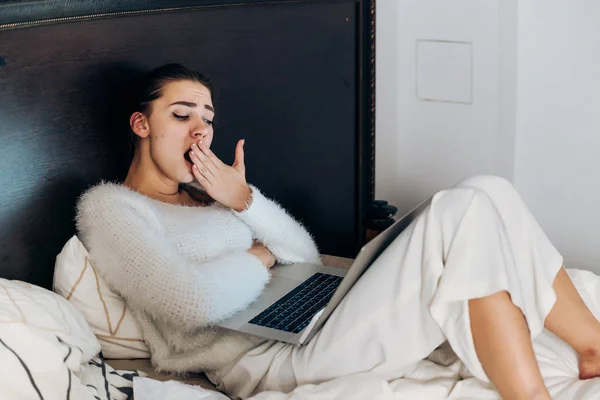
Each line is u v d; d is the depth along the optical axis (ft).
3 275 5.59
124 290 5.57
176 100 6.22
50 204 5.85
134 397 4.92
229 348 5.58
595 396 4.65
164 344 5.67
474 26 9.65
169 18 6.68
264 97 7.89
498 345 4.66
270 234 6.51
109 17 6.08
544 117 9.57
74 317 5.17
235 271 5.76
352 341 5.13
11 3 5.35
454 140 10.21
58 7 5.66
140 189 6.33
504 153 9.90
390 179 10.75
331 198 9.12
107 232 5.57
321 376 5.24
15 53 5.46
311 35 8.36
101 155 6.21
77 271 5.55
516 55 9.50
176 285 5.44
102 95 6.15
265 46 7.79
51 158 5.82
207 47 7.12
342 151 9.15
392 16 10.09
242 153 6.51
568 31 9.16
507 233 5.03
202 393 5.04
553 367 5.11
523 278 5.12
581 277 5.87
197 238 5.97
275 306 5.90
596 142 9.32
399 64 10.31
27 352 4.41
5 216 5.55
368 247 5.04
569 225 9.77
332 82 8.79
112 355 5.68
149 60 6.55
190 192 6.70
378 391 4.78
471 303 4.73
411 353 5.02
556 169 9.66
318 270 6.59
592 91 9.20
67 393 4.49
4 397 4.25
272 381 5.37
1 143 5.46
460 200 4.90
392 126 10.55
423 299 4.92
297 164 8.51
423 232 4.99
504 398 4.74
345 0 8.69
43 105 5.70
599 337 5.18
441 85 10.09
